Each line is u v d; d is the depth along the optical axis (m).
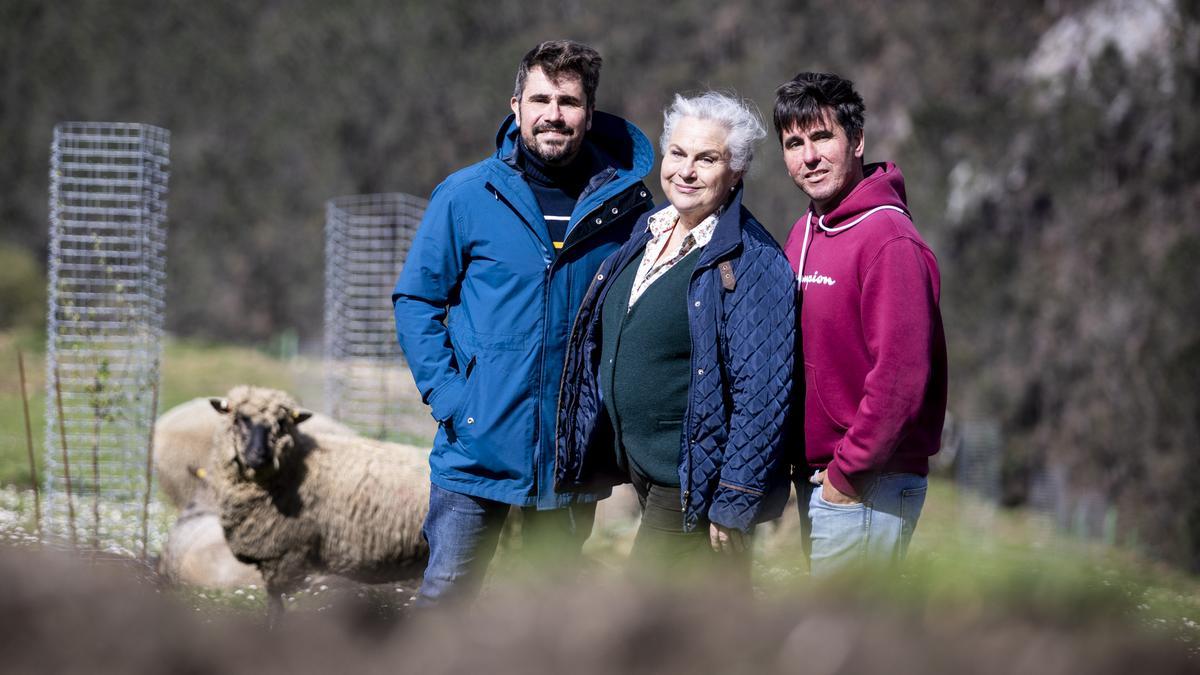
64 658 2.38
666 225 5.25
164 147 12.23
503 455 5.45
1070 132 49.97
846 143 5.01
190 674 2.36
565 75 5.45
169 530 11.45
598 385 5.36
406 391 17.59
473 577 5.60
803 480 5.34
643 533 5.22
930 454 5.01
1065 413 44.78
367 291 19.16
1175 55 49.19
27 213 72.62
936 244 52.66
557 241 5.65
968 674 2.19
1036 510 33.94
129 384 11.40
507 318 5.48
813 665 2.22
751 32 68.44
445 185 5.66
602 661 2.29
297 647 2.46
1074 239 48.72
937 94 57.53
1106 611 2.48
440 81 74.00
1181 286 43.56
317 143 73.00
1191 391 41.06
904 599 2.46
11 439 20.69
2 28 77.12
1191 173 47.56
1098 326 45.16
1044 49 58.50
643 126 66.50
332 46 76.19
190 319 70.25
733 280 4.92
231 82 76.19
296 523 8.66
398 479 8.77
